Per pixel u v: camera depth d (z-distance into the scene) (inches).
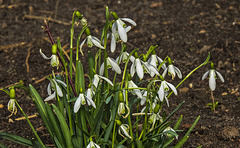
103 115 89.2
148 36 191.2
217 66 163.0
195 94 144.2
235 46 172.4
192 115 130.7
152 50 78.8
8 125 131.4
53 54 71.0
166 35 190.2
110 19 215.9
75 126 87.1
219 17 202.5
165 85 74.5
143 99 84.0
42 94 153.2
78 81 82.6
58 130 84.1
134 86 76.6
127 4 237.1
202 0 226.7
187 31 191.5
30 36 199.9
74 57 177.6
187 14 211.5
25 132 126.8
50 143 119.6
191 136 118.3
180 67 165.2
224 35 183.0
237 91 144.1
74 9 233.5
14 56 181.6
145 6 230.7
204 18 203.5
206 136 117.4
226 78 154.3
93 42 75.7
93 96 80.0
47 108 81.1
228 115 128.5
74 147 82.3
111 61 79.8
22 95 152.4
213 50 173.2
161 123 80.0
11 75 167.6
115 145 85.3
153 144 87.9
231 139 114.2
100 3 241.9
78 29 203.9
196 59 169.3
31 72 169.3
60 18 220.1
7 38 199.2
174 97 144.2
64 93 84.8
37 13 228.7
